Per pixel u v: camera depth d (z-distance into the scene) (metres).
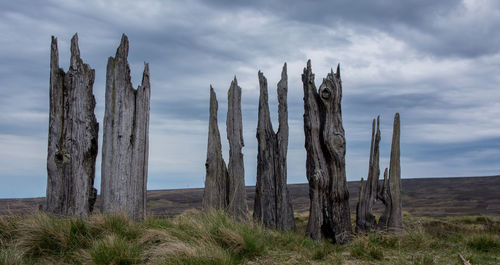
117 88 7.46
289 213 7.94
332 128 7.88
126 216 6.62
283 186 7.96
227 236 5.84
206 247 5.27
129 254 5.21
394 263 5.41
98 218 6.40
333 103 7.93
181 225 6.39
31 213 6.55
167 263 4.80
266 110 8.20
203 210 7.78
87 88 7.40
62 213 7.05
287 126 8.17
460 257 5.30
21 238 5.83
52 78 7.26
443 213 13.87
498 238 6.64
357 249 6.04
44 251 5.71
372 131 8.13
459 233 7.68
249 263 5.34
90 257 5.23
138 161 7.49
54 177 7.12
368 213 7.88
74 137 7.23
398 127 8.05
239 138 8.12
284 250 6.14
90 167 7.38
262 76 8.30
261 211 7.87
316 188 7.78
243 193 7.98
